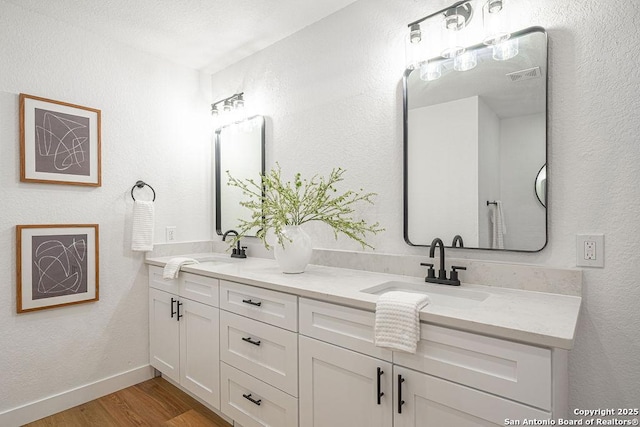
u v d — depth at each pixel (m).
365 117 1.93
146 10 2.02
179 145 2.70
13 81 1.91
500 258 1.52
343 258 1.99
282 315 1.56
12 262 1.90
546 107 1.38
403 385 1.17
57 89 2.07
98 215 2.24
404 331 1.12
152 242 2.43
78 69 2.16
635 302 1.24
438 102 1.66
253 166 2.53
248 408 1.72
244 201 2.60
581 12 1.33
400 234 1.80
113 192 2.31
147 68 2.52
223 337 1.86
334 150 2.06
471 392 1.04
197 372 2.04
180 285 2.17
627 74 1.25
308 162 2.20
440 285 1.53
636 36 1.23
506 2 1.48
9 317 1.89
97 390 2.20
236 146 2.67
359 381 1.29
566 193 1.36
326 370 1.39
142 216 2.38
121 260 2.35
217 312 1.90
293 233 1.84
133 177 2.42
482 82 1.54
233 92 2.71
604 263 1.29
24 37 1.95
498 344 0.99
